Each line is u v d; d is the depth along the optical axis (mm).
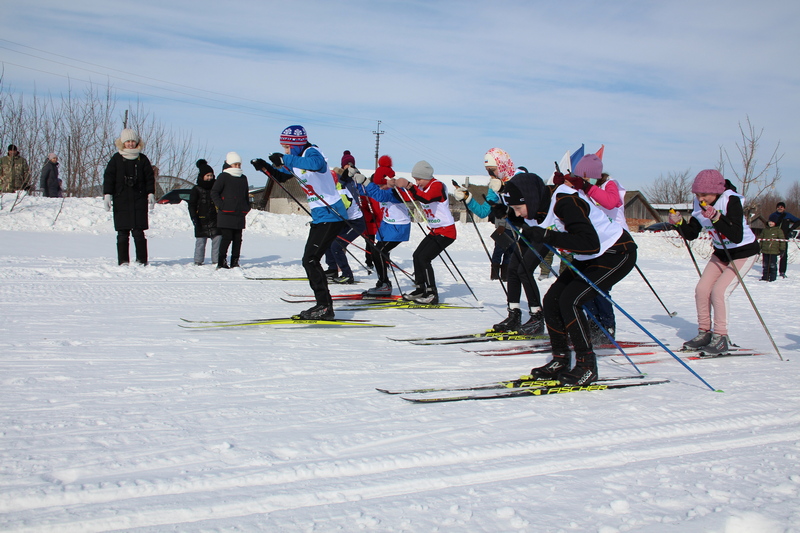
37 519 1881
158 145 24469
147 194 8695
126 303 6043
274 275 8781
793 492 2242
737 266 4781
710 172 4605
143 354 4043
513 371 4051
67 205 14422
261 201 32062
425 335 5195
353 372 3857
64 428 2656
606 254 3633
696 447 2727
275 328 5246
